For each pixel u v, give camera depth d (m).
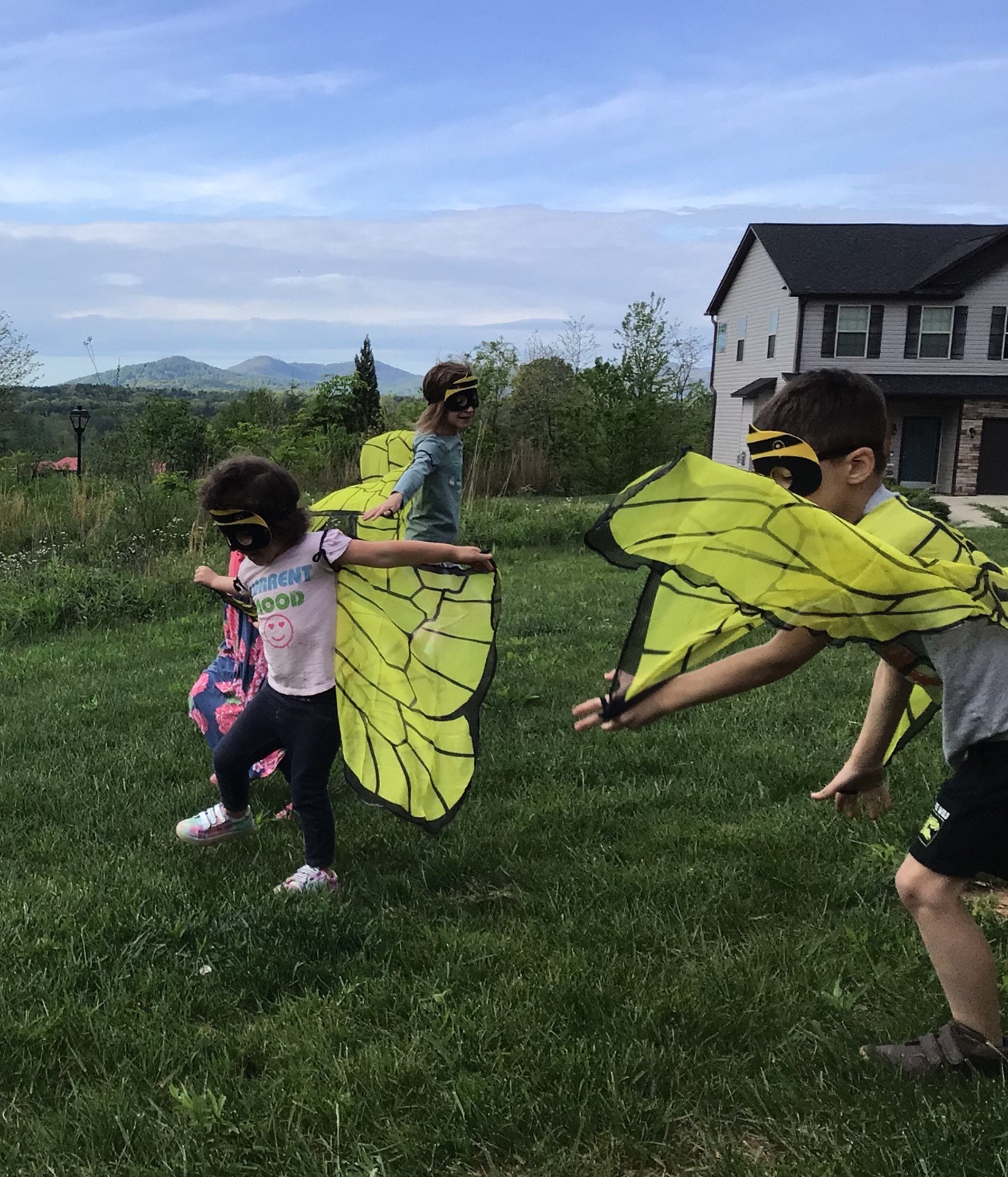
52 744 5.16
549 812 4.02
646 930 3.04
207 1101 2.29
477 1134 2.21
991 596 2.16
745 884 3.33
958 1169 2.01
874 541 2.04
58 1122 2.26
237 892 3.33
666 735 4.92
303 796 3.38
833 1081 2.33
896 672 2.67
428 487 4.84
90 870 3.54
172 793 4.38
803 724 5.07
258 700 3.47
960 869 2.21
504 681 6.10
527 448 26.05
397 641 3.43
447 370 4.75
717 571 2.08
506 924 3.16
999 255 29.09
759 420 2.35
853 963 2.83
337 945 3.02
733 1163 2.08
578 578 11.02
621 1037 2.50
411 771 3.29
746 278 33.53
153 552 11.52
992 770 2.17
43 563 10.88
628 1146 2.16
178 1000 2.75
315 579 3.35
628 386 29.88
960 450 29.20
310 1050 2.50
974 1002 2.27
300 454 18.81
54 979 2.81
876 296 29.19
